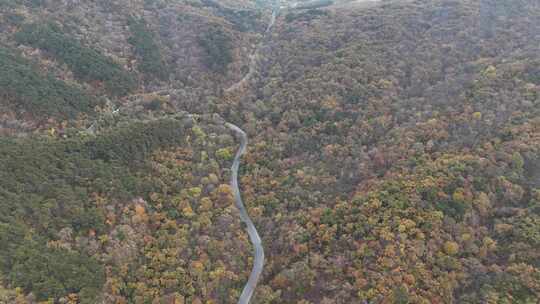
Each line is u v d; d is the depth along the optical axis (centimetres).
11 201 8856
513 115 11606
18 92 12288
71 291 7894
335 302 8450
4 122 11612
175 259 9350
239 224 11025
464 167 10188
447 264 8550
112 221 9644
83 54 15062
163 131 12912
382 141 12681
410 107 13862
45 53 14450
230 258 9956
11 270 7650
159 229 10131
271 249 10450
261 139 14225
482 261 8725
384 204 9850
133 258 9156
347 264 9094
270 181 12450
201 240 10000
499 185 9806
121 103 14775
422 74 15088
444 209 9462
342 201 10881
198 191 11500
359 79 15250
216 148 13762
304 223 10588
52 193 9531
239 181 12875
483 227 9181
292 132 14175
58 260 8219
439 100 13588
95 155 11369
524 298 7794
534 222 8856
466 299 8044
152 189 11075
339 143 13288
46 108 12481
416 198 9656
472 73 14262
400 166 11175
